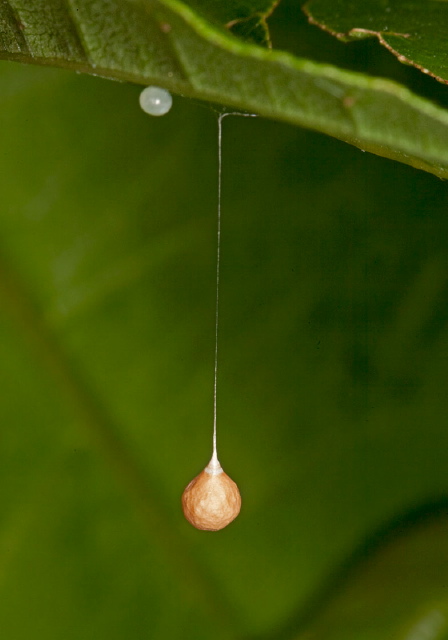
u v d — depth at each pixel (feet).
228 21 0.35
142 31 0.34
